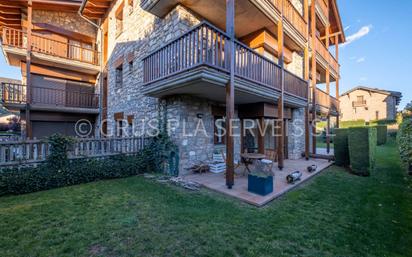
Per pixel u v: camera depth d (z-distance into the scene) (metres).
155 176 6.00
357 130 6.58
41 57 10.02
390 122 21.45
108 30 11.31
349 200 4.31
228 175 4.86
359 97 26.58
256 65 5.77
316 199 4.36
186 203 4.00
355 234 2.96
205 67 4.28
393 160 8.88
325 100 11.29
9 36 9.37
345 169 7.43
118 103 9.95
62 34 11.41
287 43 8.73
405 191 4.89
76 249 2.52
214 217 3.41
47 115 10.98
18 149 4.77
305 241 2.77
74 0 10.35
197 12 6.55
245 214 3.56
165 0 5.91
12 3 9.73
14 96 9.29
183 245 2.63
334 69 12.93
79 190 4.77
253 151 8.39
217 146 7.32
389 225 3.23
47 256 2.39
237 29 7.63
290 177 5.30
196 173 6.38
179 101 6.12
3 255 2.39
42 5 10.16
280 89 6.72
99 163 5.75
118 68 10.31
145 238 2.77
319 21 12.30
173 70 5.05
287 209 3.83
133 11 8.64
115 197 4.31
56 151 5.11
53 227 3.04
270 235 2.90
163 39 6.71
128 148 6.52
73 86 12.21
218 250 2.54
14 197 4.29
